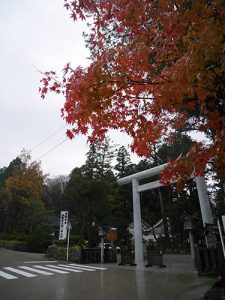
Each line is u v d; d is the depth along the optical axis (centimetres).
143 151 620
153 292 904
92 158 2789
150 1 520
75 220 3041
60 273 1391
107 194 2464
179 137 1049
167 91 484
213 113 569
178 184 643
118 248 3062
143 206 4200
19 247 2934
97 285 1055
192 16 471
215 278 1128
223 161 568
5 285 1060
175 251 3306
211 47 433
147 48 545
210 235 1373
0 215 4059
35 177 3853
